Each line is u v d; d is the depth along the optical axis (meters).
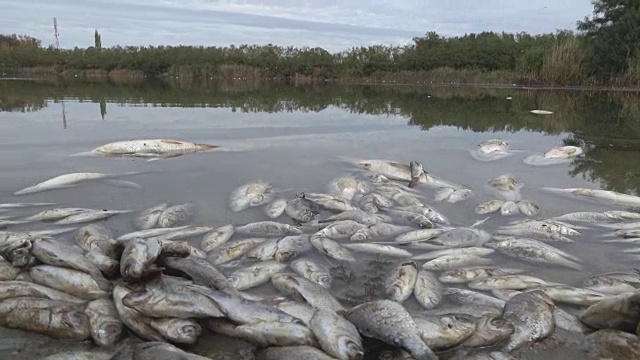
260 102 5.29
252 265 1.19
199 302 0.92
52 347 0.89
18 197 1.72
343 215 1.52
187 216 1.55
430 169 2.23
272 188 1.86
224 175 2.05
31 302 0.95
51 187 1.82
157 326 0.90
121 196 1.75
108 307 0.96
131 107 4.46
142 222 1.48
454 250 1.30
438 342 0.88
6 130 3.00
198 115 3.99
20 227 1.43
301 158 2.39
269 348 0.86
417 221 1.50
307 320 0.90
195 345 0.90
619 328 0.94
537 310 0.96
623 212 1.59
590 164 2.35
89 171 2.07
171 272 1.05
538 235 1.44
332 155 2.47
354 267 1.23
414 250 1.34
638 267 1.26
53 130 3.05
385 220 1.52
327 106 4.96
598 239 1.43
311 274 1.15
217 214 1.59
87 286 1.01
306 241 1.31
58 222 1.46
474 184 1.98
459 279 1.17
